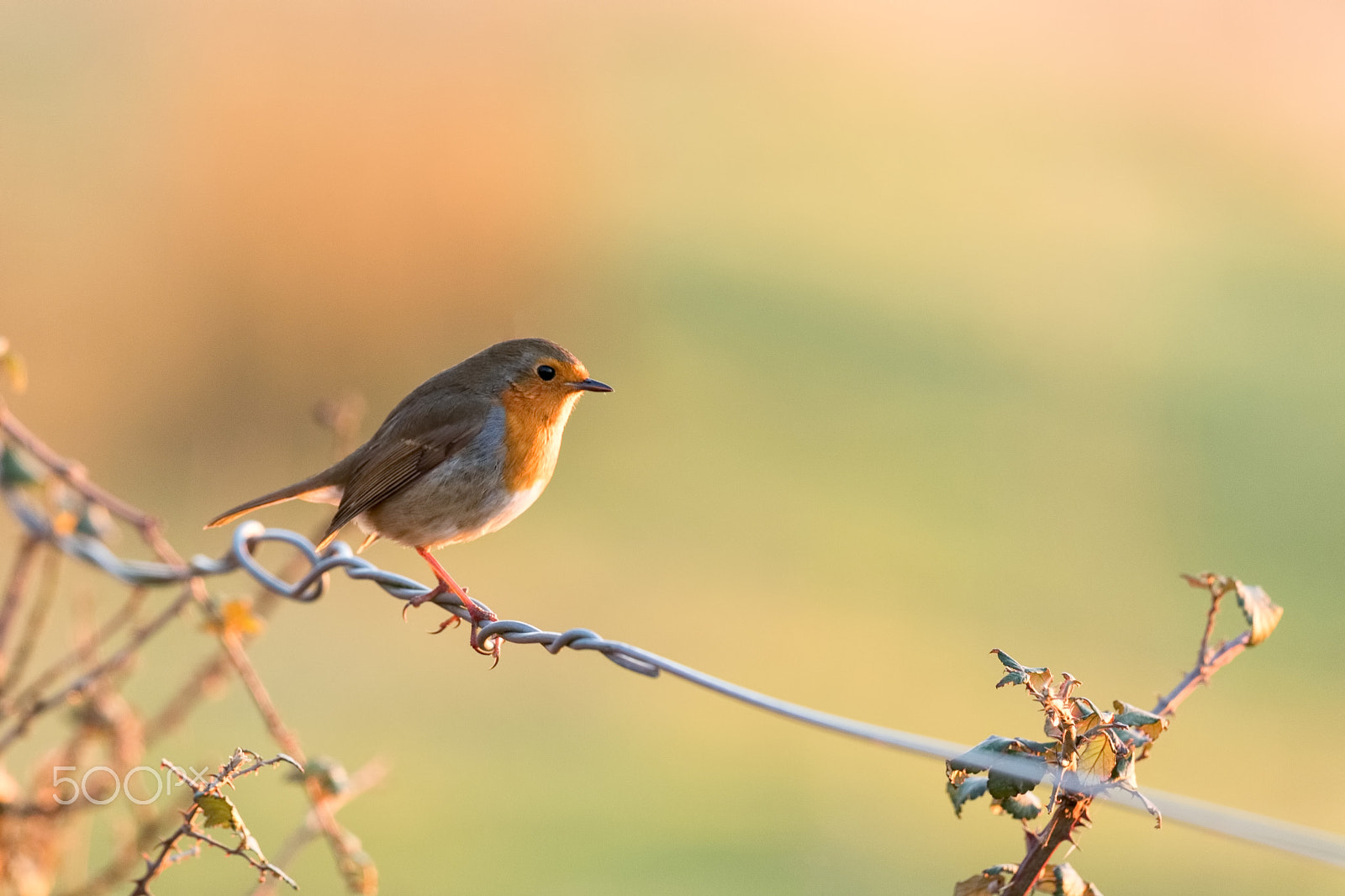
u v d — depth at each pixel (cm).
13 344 1688
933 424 2047
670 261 2475
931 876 1023
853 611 1493
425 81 1980
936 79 4128
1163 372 2331
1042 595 1580
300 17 1880
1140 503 1862
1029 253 2839
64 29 1927
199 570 518
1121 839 1135
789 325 2336
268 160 1836
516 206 2080
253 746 1038
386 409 1922
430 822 999
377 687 1199
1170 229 3092
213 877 885
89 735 530
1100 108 3997
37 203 1742
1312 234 3158
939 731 1245
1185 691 380
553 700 1244
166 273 1777
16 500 503
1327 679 1445
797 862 1016
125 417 1762
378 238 1917
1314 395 2284
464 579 1494
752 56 4006
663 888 945
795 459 1892
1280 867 1102
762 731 1245
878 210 2984
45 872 524
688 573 1549
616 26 3928
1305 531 1823
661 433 1953
